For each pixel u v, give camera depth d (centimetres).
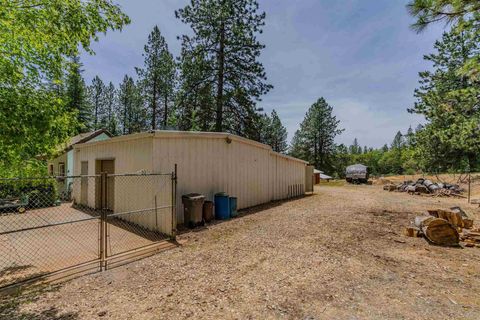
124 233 664
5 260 468
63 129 436
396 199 1376
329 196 1536
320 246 550
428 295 344
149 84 2598
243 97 1736
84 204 1069
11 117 353
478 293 350
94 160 1003
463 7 382
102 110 3541
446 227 574
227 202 850
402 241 594
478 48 1527
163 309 308
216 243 576
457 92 1159
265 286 370
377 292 353
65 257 484
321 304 321
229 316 294
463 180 2069
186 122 1803
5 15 322
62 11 366
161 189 666
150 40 2573
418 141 1944
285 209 1032
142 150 748
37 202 960
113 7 415
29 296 338
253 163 1138
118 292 350
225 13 1648
